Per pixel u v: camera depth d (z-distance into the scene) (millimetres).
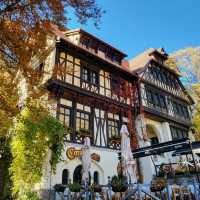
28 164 11258
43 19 8750
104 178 14781
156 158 18547
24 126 11758
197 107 26688
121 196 8461
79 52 16734
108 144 16141
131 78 20609
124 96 18906
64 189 11617
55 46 15500
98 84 17312
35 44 9125
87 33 18078
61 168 13086
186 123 24453
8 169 12422
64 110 14828
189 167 14312
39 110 11242
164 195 8188
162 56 25516
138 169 17984
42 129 11789
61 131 12352
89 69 17375
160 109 21719
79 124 15242
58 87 14523
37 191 11883
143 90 20812
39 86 10953
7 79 9578
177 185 8414
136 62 24797
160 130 21594
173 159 20312
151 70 23141
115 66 18781
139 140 18016
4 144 13570
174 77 26516
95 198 9617
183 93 26641
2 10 8180
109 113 17500
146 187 8430
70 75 15688
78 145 14320
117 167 15742
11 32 8461
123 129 11992
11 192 12414
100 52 19281
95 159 14812
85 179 11367
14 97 9891
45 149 11781
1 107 9539
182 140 10898
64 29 9414
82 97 15859
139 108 19234
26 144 11516
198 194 7527
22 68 9414
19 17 8469
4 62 9164
